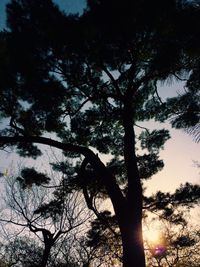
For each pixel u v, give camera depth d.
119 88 10.91
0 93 9.54
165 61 7.98
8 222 12.29
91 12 8.55
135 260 8.13
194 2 6.88
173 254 12.01
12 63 8.85
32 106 9.96
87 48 9.31
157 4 7.93
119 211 8.98
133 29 8.59
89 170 10.55
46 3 9.18
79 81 10.34
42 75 9.44
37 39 9.24
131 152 9.66
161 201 9.62
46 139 9.99
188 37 7.34
